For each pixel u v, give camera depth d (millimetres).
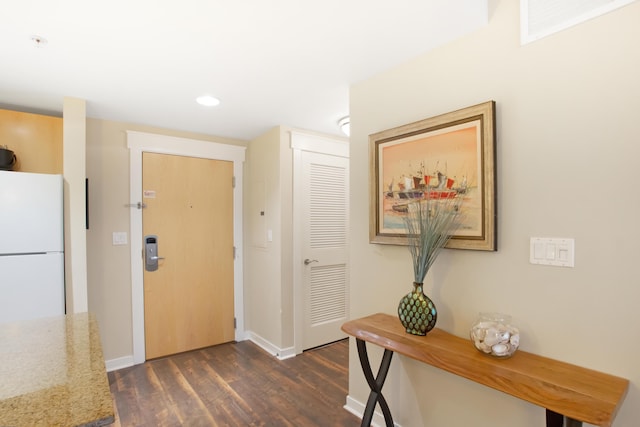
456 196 1593
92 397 843
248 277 3604
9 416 750
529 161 1367
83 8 1364
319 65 1915
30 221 2086
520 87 1396
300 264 3195
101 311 2811
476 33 1554
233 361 3002
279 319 3098
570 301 1255
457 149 1590
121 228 2914
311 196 3289
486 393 1509
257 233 3445
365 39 1643
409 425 1835
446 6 1396
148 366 2902
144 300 3012
